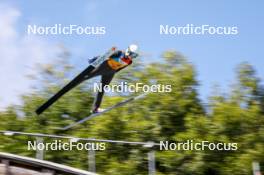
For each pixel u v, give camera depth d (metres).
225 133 25.09
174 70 27.52
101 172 24.47
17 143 26.88
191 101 26.73
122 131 25.61
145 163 24.36
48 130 27.59
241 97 27.36
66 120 28.19
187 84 27.31
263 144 24.47
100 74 17.11
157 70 27.64
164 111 26.38
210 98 27.44
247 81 27.45
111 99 26.14
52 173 16.64
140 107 26.78
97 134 25.42
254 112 25.56
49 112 28.58
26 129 28.41
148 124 25.78
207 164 24.28
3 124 28.50
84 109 28.80
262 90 27.58
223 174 24.25
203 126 25.00
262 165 23.88
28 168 16.98
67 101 28.98
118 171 23.92
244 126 25.47
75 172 16.25
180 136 24.53
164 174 24.45
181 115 26.58
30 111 29.12
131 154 25.03
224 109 25.30
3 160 17.03
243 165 23.78
